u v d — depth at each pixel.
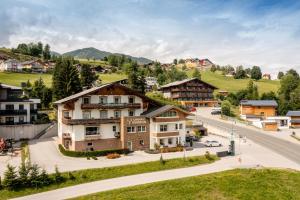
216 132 92.31
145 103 73.25
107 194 40.88
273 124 100.31
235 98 166.25
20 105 80.06
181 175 49.47
